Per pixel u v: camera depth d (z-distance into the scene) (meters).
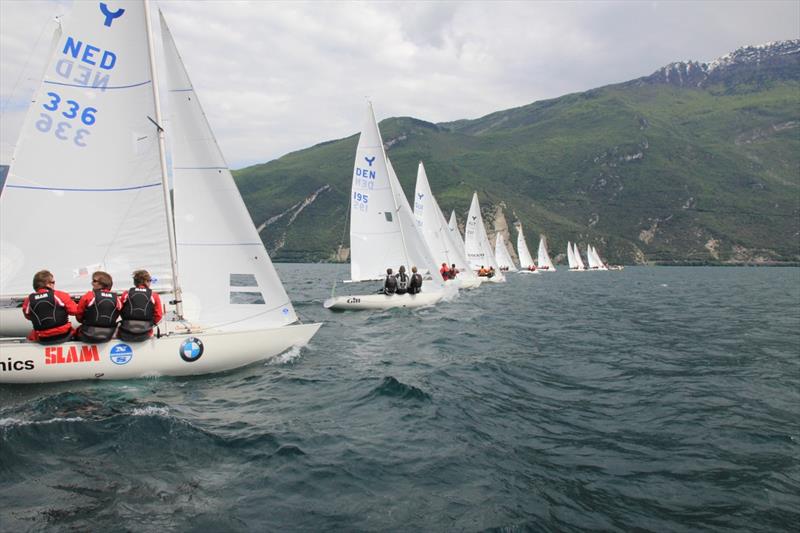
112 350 7.79
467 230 44.56
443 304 21.77
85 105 8.12
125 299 7.89
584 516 4.45
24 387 7.48
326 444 5.84
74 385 7.66
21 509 4.14
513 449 5.94
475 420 6.90
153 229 8.66
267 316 9.74
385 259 20.27
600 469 5.45
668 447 6.10
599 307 23.86
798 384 9.18
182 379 8.36
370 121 19.69
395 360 10.64
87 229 8.34
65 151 8.08
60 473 4.84
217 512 4.25
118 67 8.23
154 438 5.72
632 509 4.60
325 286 35.53
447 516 4.33
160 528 3.94
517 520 4.30
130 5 8.17
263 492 4.64
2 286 7.95
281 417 6.73
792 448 6.11
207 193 9.22
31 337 7.68
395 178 22.00
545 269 94.19
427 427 6.53
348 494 4.66
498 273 45.12
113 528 3.90
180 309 8.88
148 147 8.49
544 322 17.73
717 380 9.43
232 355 8.82
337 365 9.99
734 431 6.68
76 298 8.38
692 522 4.40
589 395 8.38
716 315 20.70
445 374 9.41
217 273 9.38
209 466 5.16
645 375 9.81
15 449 5.24
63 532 3.81
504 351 12.03
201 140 9.11
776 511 4.61
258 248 9.52
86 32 7.98
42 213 8.05
